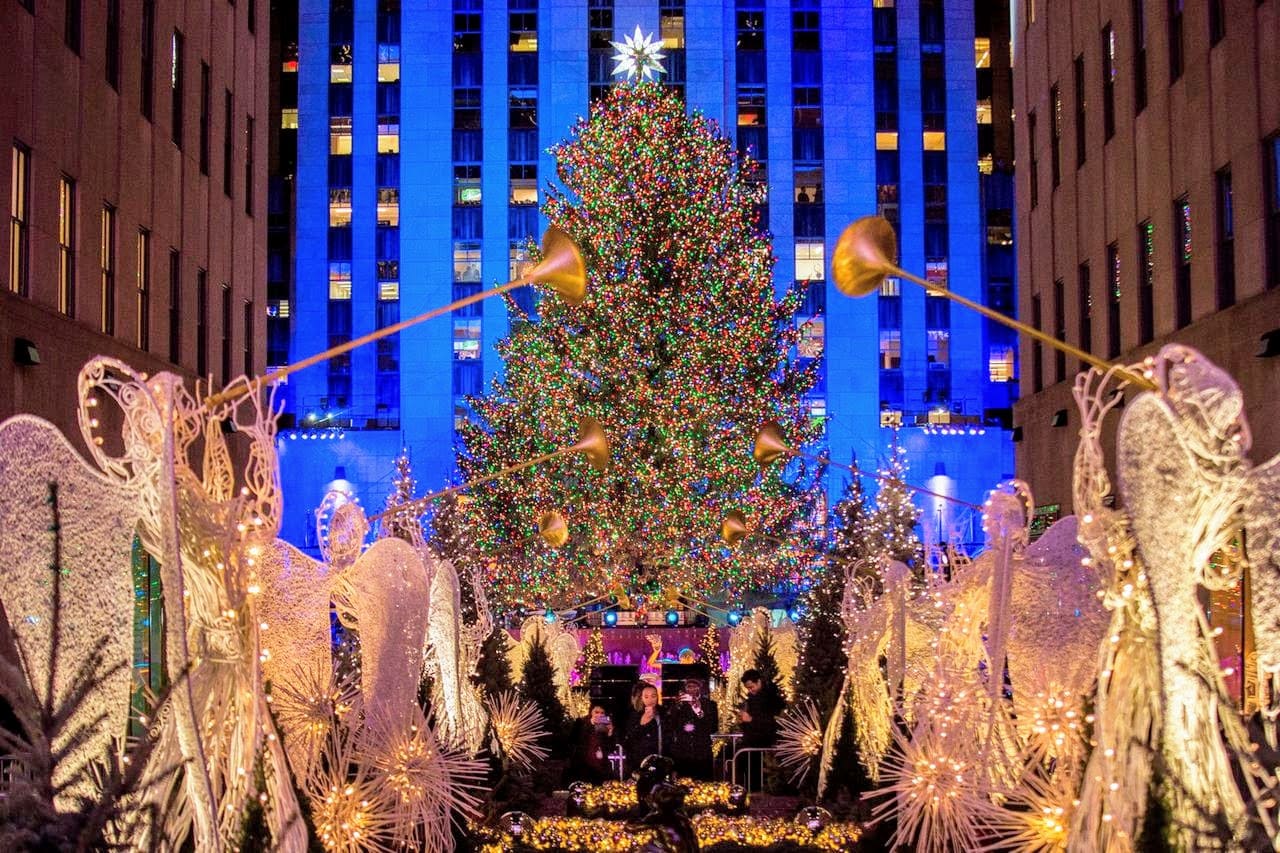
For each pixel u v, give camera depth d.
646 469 35.00
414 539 13.05
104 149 20.52
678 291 37.09
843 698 13.04
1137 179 23.09
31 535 6.30
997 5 64.44
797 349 60.66
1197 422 6.48
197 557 6.89
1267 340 17.06
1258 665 6.53
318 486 59.78
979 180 62.94
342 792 8.28
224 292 27.61
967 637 9.82
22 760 6.15
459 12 63.38
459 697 11.57
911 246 62.38
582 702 20.50
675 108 38.88
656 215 37.16
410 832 8.94
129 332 21.52
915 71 63.25
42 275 17.92
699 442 35.97
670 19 62.56
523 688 18.77
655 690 14.08
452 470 59.97
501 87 62.81
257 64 30.31
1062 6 27.69
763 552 36.94
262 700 6.89
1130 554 6.94
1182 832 6.22
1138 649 6.83
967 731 9.33
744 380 37.72
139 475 6.61
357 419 61.06
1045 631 8.65
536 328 38.28
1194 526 6.43
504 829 11.85
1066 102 27.42
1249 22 18.31
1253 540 6.46
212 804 6.05
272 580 7.98
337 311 61.94
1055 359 28.19
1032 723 8.83
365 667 8.94
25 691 6.15
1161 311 21.91
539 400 38.03
